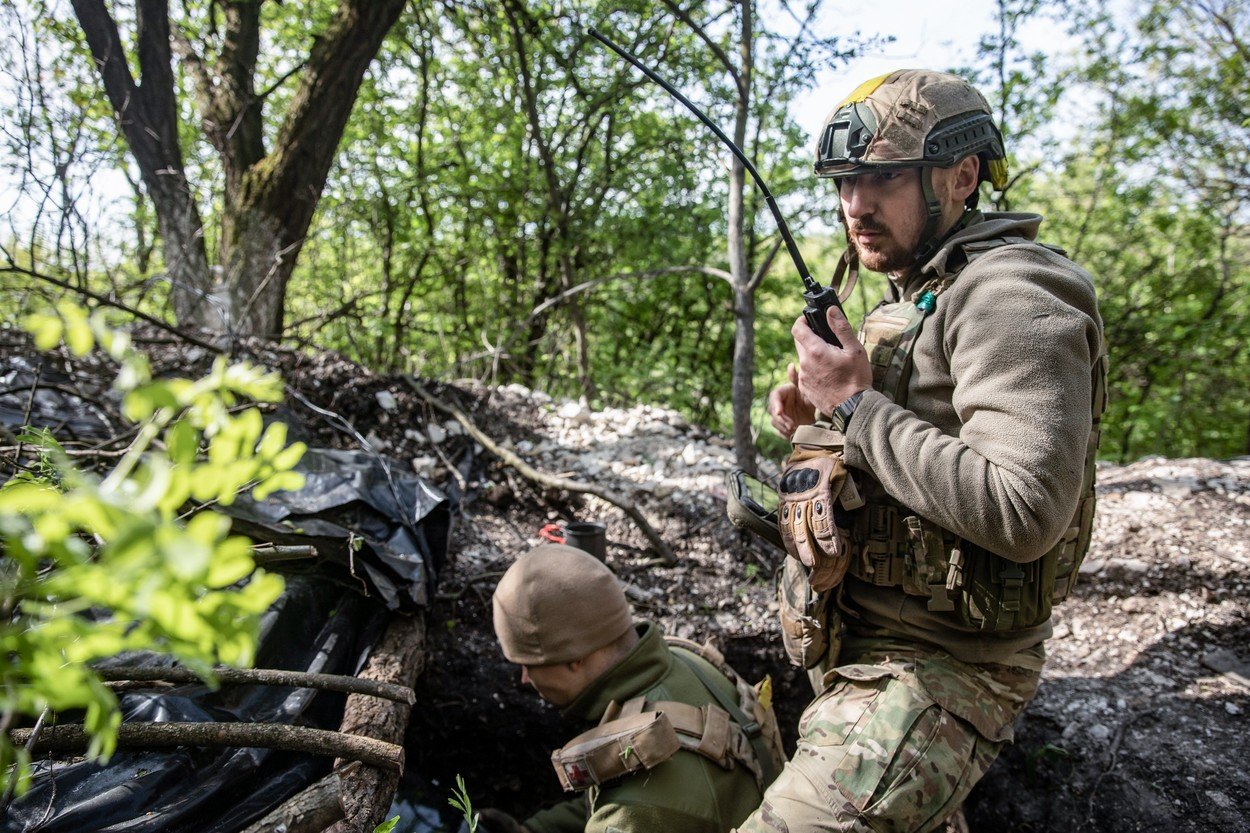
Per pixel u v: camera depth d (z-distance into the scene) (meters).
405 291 6.88
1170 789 1.95
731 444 3.44
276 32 6.46
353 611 1.97
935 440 1.39
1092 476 1.53
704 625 2.47
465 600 2.47
